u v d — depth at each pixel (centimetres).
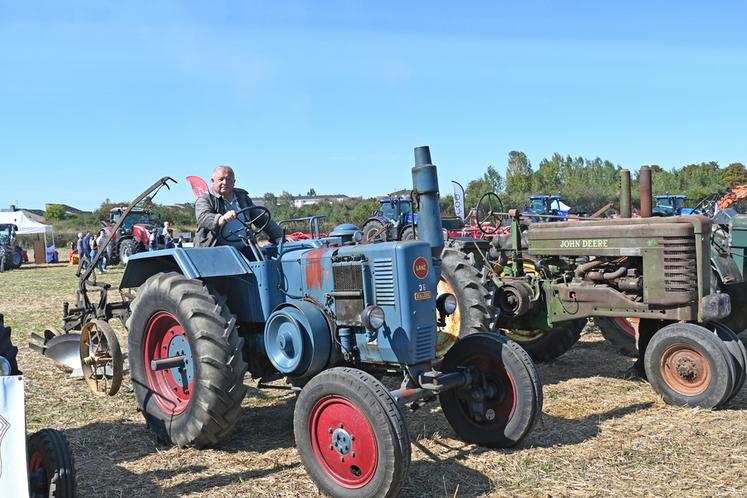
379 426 355
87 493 392
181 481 409
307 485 398
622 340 737
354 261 422
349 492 370
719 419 511
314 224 564
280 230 546
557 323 665
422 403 426
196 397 448
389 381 633
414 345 403
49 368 726
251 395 609
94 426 523
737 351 540
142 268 545
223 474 418
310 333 421
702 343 538
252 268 487
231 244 536
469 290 609
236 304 508
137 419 541
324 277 440
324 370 419
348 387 367
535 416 437
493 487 388
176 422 464
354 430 368
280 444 474
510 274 714
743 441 456
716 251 691
